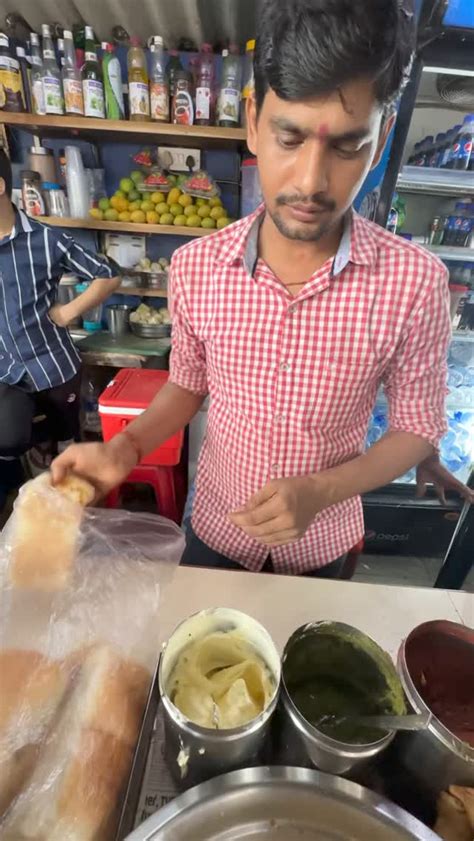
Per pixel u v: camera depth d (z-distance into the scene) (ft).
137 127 5.85
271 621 2.04
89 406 7.52
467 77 4.62
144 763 1.40
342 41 1.35
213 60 5.95
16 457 6.44
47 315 5.87
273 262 2.34
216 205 6.55
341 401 2.52
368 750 1.23
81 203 6.55
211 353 2.64
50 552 1.76
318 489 2.16
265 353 2.44
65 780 1.28
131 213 6.49
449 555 4.88
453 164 4.89
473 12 3.64
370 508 6.09
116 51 6.20
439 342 2.41
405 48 1.49
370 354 2.37
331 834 1.14
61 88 5.81
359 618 2.09
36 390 6.11
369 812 1.17
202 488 3.30
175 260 2.60
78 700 1.45
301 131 1.55
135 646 1.62
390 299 2.23
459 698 1.56
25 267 5.38
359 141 1.58
